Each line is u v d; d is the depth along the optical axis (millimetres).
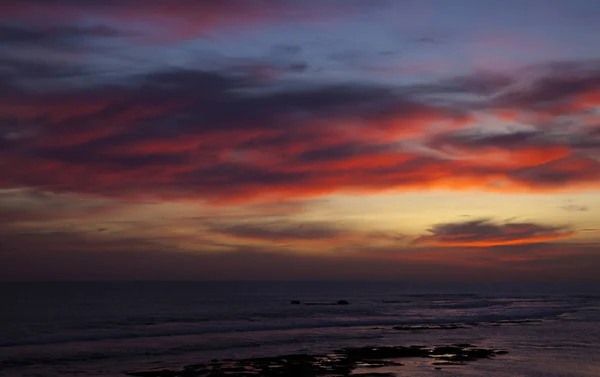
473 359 35781
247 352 39375
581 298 133000
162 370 31516
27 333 48406
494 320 66750
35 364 33812
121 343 42688
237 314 71688
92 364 33969
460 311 81938
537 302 111750
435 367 33031
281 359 35094
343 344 43875
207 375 30250
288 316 69375
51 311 74062
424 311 81438
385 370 31953
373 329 54906
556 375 31094
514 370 32375
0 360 35000
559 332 52875
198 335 48250
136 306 86312
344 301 102250
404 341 45906
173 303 95188
